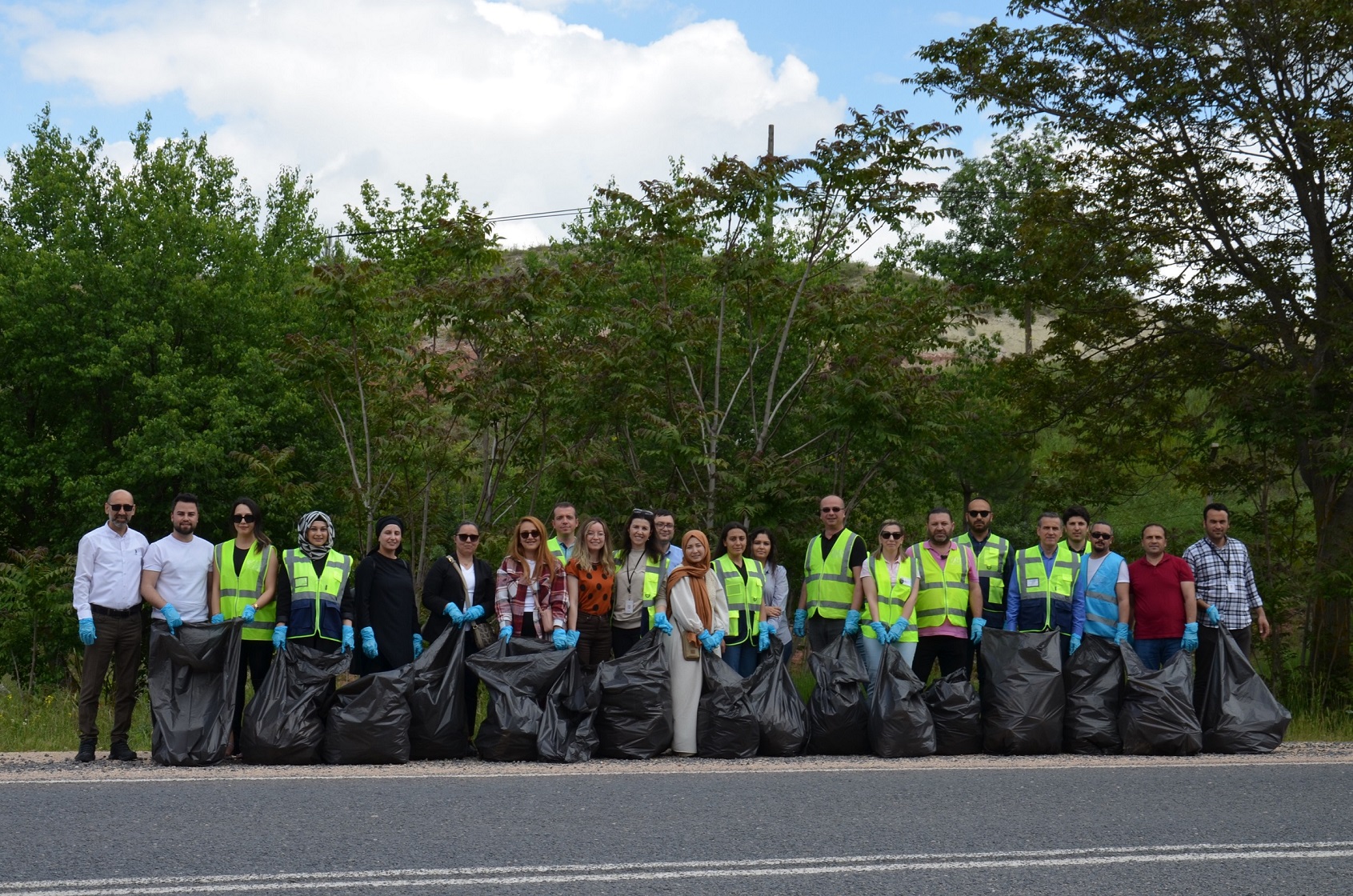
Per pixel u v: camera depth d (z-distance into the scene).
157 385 21.97
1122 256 16.19
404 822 5.41
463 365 13.89
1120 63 15.55
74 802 5.86
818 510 14.14
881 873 4.56
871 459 15.00
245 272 24.25
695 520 13.84
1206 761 7.80
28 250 24.89
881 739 8.00
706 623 8.25
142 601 7.84
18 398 24.44
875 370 13.55
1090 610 8.95
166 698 7.45
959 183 22.95
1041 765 7.54
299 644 7.82
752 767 7.39
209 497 22.92
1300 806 6.00
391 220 27.75
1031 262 16.44
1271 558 14.05
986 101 16.31
